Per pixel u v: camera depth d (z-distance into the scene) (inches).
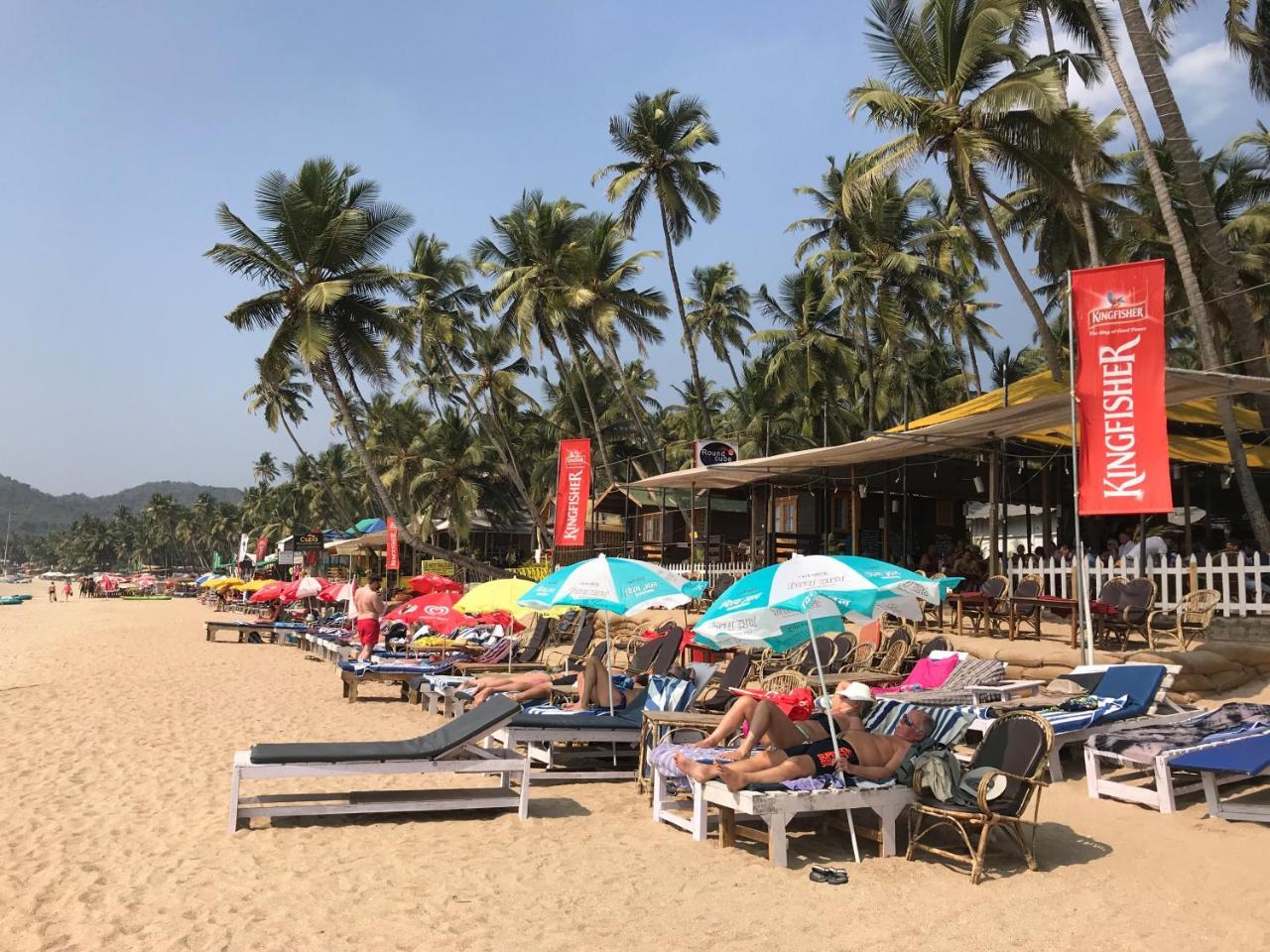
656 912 193.9
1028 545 804.0
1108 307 356.8
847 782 237.9
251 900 199.6
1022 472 788.0
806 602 242.1
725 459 753.6
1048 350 661.9
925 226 1248.8
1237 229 951.0
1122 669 336.5
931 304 1306.6
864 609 258.7
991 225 663.8
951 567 665.6
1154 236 965.2
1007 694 358.3
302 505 3688.5
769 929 184.1
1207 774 251.9
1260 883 205.8
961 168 645.3
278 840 247.4
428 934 180.2
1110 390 354.9
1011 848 237.6
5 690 577.9
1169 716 321.1
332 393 1206.3
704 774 241.0
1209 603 418.6
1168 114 598.5
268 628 1013.2
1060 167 681.6
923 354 1571.1
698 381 1280.8
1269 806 243.8
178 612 1939.0
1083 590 378.0
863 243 1219.2
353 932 181.2
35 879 213.5
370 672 531.5
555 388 1815.9
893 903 199.3
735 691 285.4
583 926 185.5
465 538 1758.1
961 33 661.3
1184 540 725.9
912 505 924.0
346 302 1179.9
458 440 1813.5
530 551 2022.6
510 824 267.3
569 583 352.2
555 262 1349.7
